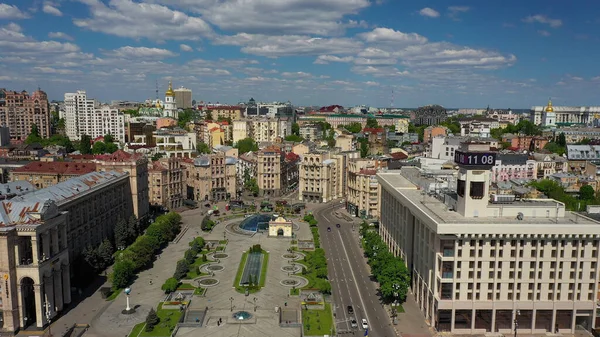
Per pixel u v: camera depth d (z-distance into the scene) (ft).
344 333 520.83
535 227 502.79
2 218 510.99
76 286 631.56
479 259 515.50
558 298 525.34
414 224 638.53
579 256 517.14
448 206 601.62
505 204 564.71
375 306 595.06
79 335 506.48
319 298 608.60
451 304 517.55
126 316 549.13
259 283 655.76
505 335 521.24
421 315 570.87
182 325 529.86
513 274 518.78
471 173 541.75
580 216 554.87
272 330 525.34
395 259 611.47
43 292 523.70
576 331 531.50
